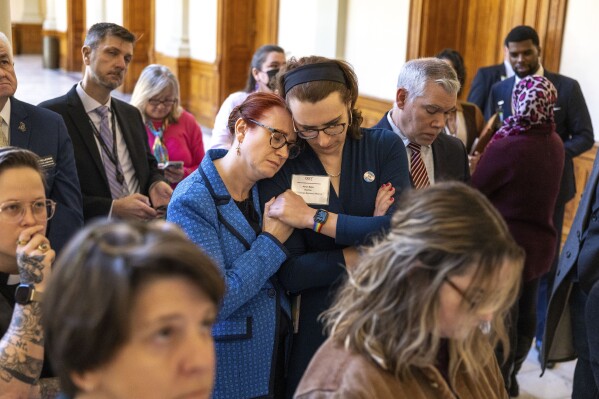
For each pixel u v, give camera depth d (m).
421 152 2.71
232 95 4.05
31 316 1.40
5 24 3.42
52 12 17.86
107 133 3.26
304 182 2.02
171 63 11.43
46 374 1.63
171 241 0.87
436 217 1.17
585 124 4.44
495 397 1.44
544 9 5.57
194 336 0.87
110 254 0.84
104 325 0.82
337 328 1.27
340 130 1.92
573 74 5.37
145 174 3.40
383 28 7.03
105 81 3.16
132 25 13.31
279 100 1.90
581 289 2.68
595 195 2.70
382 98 7.07
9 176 1.62
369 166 2.08
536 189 3.04
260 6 9.92
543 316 4.20
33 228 1.51
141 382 0.85
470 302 1.16
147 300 0.83
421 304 1.16
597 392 2.73
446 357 1.35
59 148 2.69
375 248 1.25
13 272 1.64
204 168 1.96
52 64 17.64
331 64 1.90
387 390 1.21
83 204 3.03
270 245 1.92
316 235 2.01
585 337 2.75
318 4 7.83
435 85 2.46
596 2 5.14
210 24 10.48
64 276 0.85
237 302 1.83
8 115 2.59
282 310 2.03
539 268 3.12
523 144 3.01
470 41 6.61
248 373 1.94
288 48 8.91
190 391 0.87
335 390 1.21
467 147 4.03
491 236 1.15
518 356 3.42
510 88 4.65
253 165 1.90
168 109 4.12
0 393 1.35
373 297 1.22
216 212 1.92
